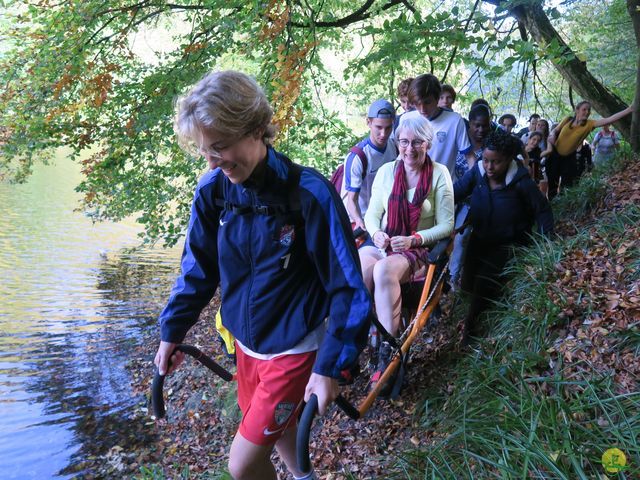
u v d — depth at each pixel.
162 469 4.78
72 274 13.62
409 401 3.94
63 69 8.14
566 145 8.16
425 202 3.84
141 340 8.81
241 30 7.81
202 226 2.16
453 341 4.50
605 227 4.57
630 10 7.99
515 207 4.18
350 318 1.93
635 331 3.11
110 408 6.20
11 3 8.23
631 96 14.06
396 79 10.60
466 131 5.04
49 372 7.45
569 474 2.41
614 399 2.66
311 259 2.04
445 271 4.00
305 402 1.94
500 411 2.97
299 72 6.91
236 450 2.12
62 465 5.09
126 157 8.69
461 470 2.71
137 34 9.72
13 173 9.76
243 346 2.19
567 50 6.17
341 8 11.36
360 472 3.39
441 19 6.20
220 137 1.76
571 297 3.66
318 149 9.62
